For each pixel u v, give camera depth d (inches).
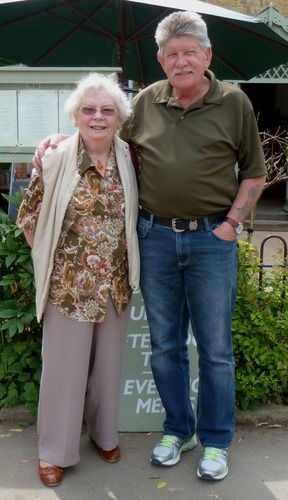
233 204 104.3
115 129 102.2
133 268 106.5
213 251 103.0
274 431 130.0
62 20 173.8
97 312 104.3
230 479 112.4
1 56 183.3
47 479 109.2
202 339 107.7
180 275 107.7
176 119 100.0
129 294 109.6
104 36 179.0
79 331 104.7
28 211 104.1
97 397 113.2
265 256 270.5
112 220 103.1
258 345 131.5
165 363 112.7
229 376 109.5
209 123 98.9
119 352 111.0
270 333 130.6
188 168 98.8
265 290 137.2
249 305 133.7
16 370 131.6
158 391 117.1
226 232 102.6
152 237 105.7
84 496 107.0
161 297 108.7
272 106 473.4
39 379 131.2
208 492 108.5
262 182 104.8
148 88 106.9
